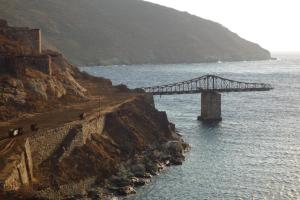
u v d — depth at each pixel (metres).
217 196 99.75
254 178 111.31
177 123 183.25
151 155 123.06
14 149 89.81
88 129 115.12
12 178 81.69
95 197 94.56
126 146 123.06
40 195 87.19
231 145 144.38
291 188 104.75
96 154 109.88
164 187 104.12
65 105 138.38
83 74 194.25
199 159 127.31
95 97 158.62
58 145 104.25
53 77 145.88
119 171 108.69
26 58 138.88
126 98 157.25
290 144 146.25
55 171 97.25
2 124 110.94
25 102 125.38
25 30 155.88
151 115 152.25
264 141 150.50
